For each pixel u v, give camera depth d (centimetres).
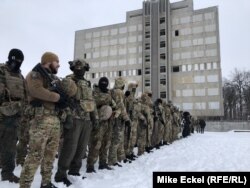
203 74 5562
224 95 6906
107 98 588
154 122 1030
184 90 5666
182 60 5769
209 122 5138
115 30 6469
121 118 651
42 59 411
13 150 446
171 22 5972
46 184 403
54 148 396
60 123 413
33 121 371
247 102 6575
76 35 6962
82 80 502
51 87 387
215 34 5575
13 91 443
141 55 6088
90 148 563
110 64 6412
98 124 549
